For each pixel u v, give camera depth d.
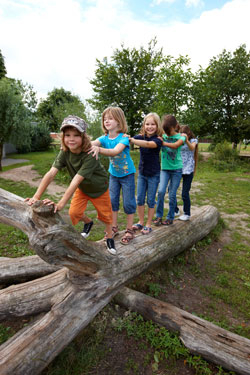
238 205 7.35
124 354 2.28
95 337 2.38
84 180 2.22
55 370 2.04
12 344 1.88
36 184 9.13
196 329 2.37
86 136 2.06
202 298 3.23
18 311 2.27
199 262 4.10
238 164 15.11
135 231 3.50
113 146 2.64
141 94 19.64
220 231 5.30
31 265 2.98
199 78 13.15
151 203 3.32
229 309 3.05
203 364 2.18
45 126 22.95
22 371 1.75
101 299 2.34
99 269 2.29
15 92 10.90
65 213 6.07
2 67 19.17
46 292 2.31
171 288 3.38
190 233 4.04
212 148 22.69
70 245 1.88
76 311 2.16
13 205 1.87
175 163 3.55
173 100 12.70
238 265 4.05
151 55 19.94
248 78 18.19
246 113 17.50
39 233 1.73
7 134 10.93
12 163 14.05
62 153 2.18
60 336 2.01
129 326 2.52
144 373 2.12
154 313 2.58
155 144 2.95
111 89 19.92
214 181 10.66
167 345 2.31
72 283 2.27
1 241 4.34
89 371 2.09
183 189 4.20
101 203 2.51
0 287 2.94
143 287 3.23
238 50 18.64
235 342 2.24
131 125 20.97
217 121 19.16
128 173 2.79
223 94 18.52
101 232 4.91
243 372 2.06
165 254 3.35
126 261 2.71
